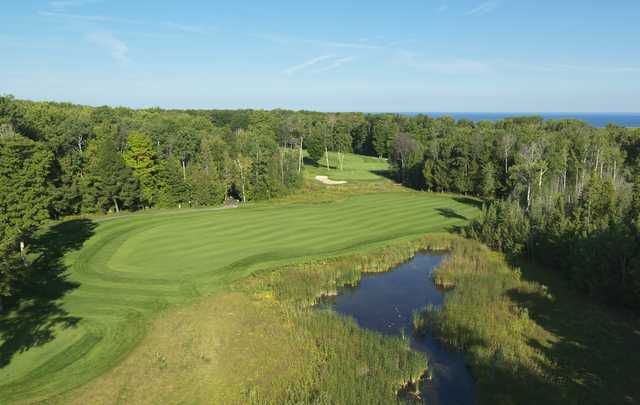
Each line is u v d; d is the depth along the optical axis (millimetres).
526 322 29891
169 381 22344
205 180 69562
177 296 33094
